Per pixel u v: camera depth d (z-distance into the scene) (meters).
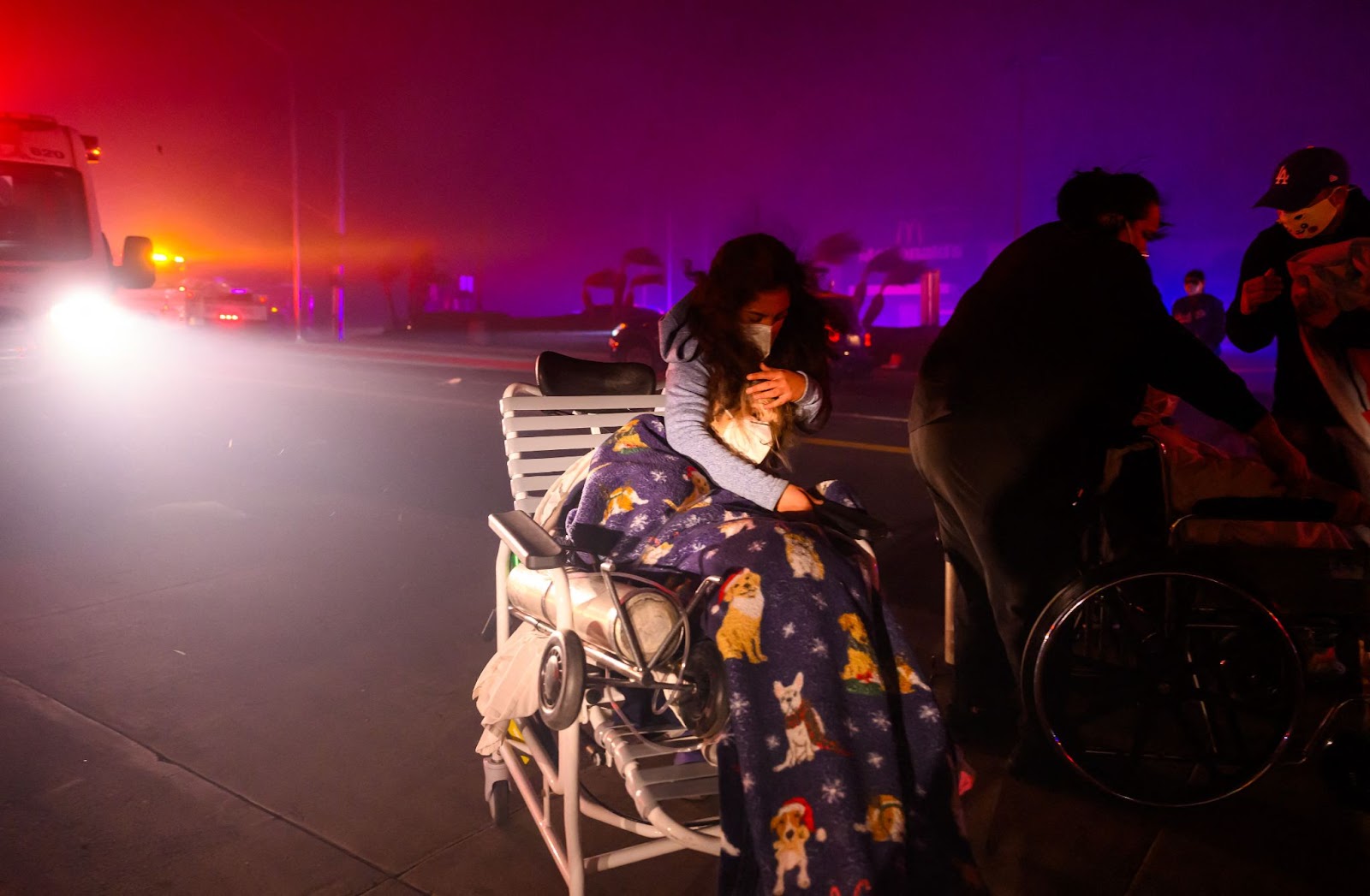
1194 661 3.31
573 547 2.77
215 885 2.86
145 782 3.38
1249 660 3.29
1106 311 3.28
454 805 3.29
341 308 28.97
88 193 8.74
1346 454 3.59
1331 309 3.45
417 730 3.78
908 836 2.42
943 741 2.53
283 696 4.04
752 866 2.32
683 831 2.44
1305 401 3.76
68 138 8.65
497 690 2.92
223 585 5.33
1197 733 3.76
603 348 26.14
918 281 25.34
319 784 3.40
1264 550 3.28
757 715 2.33
